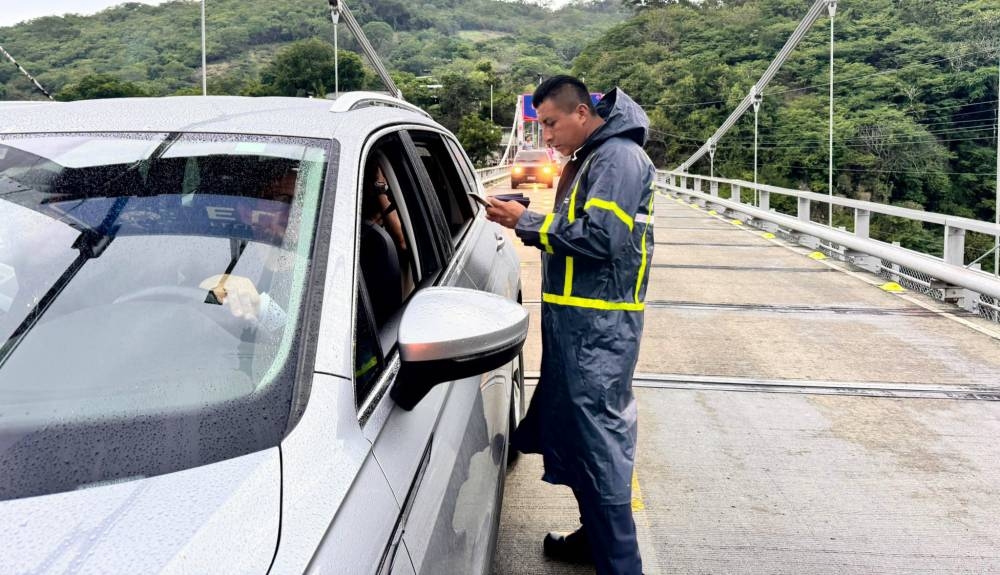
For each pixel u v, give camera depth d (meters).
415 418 1.35
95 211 1.41
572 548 2.57
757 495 3.08
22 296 1.28
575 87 2.16
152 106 1.84
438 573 1.22
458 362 1.20
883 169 59.28
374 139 1.78
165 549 0.83
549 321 2.13
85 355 1.18
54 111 1.77
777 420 3.92
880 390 4.40
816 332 5.78
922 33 69.31
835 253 9.69
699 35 99.19
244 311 1.25
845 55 72.25
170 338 1.20
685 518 2.89
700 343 5.46
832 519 2.89
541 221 2.02
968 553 2.64
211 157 1.54
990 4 68.06
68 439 1.02
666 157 82.12
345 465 1.05
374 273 1.76
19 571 0.79
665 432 3.75
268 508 0.93
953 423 3.88
